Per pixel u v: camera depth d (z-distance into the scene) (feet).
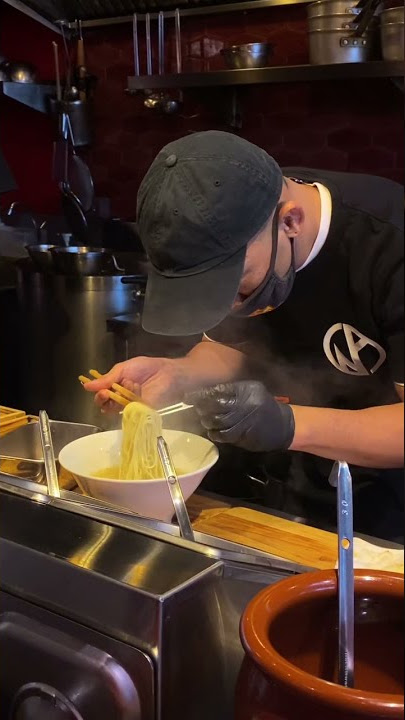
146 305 3.74
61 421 4.51
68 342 5.23
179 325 3.53
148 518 3.26
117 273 5.51
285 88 8.64
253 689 2.16
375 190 4.60
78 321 5.23
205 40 8.91
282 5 8.39
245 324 5.11
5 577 2.99
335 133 8.55
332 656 2.45
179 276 3.67
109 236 7.47
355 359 4.73
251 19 8.64
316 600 2.41
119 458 4.28
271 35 8.61
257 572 2.85
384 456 4.08
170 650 2.56
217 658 2.76
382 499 4.05
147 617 2.54
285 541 3.58
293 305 4.68
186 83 8.08
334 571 2.48
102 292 5.27
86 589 2.73
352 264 4.37
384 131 8.33
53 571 2.84
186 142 3.67
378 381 4.72
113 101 9.08
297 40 8.49
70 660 2.70
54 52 8.96
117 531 3.05
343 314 4.58
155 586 2.59
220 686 2.80
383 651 2.41
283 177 4.11
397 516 3.93
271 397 4.14
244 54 7.86
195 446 4.21
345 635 2.32
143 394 4.67
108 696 2.60
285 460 4.42
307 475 4.33
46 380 5.14
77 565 2.79
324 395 4.95
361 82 8.32
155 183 3.64
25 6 8.68
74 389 5.01
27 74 8.81
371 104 8.33
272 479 4.32
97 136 9.18
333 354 4.81
